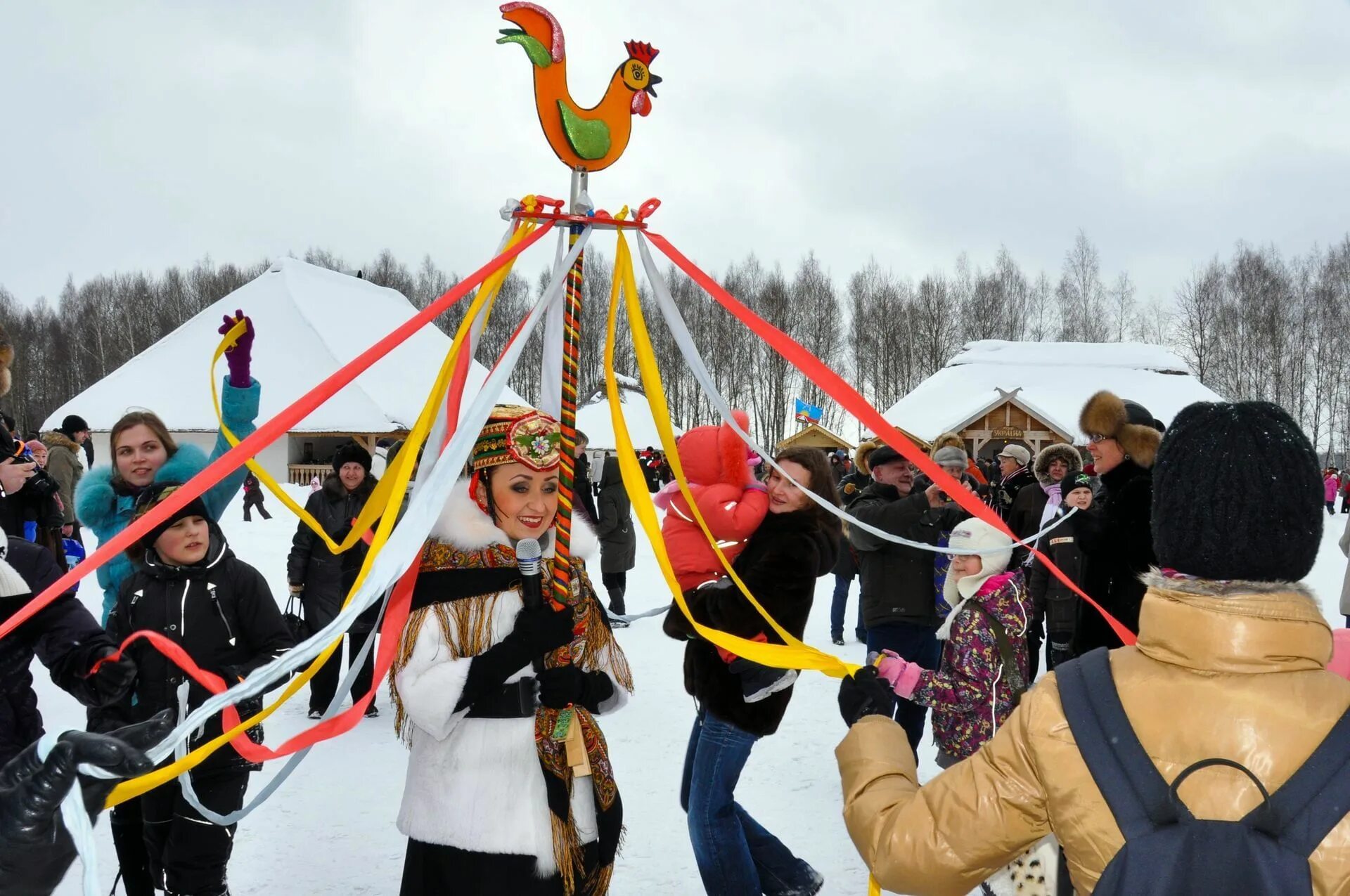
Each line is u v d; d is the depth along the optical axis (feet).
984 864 4.29
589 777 8.18
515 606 7.94
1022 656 9.86
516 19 8.13
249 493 56.59
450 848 7.72
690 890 11.25
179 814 9.32
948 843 4.32
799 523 9.98
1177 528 4.04
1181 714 3.84
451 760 7.74
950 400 97.76
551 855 7.70
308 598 18.19
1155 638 4.04
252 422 10.96
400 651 7.70
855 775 5.04
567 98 8.33
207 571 9.92
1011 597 9.87
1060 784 3.94
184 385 90.48
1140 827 3.71
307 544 18.13
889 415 100.17
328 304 98.22
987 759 4.35
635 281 8.69
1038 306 196.24
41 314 220.64
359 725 17.92
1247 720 3.73
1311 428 157.89
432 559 7.98
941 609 15.39
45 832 4.39
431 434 7.97
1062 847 4.02
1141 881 3.63
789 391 177.78
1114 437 12.24
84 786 4.53
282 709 19.25
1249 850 3.55
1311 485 3.92
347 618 5.48
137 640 9.59
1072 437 81.10
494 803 7.65
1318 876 3.51
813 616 29.14
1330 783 3.59
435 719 7.39
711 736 9.78
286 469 87.86
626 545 27.35
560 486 8.18
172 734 4.86
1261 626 3.84
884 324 181.88
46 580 8.23
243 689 5.05
